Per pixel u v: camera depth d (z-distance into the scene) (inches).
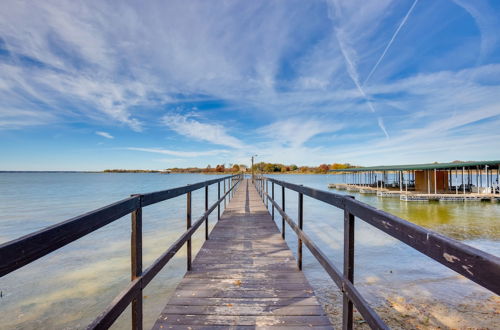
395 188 1088.8
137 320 57.4
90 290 179.9
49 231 32.3
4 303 163.0
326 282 181.6
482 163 682.2
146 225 405.1
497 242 305.6
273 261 123.6
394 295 163.6
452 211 571.5
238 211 272.5
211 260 125.2
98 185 1736.0
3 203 744.3
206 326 73.7
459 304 151.5
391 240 294.7
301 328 72.9
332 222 419.5
